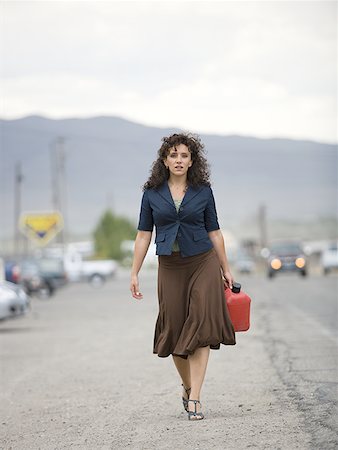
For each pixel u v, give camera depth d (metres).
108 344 22.91
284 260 66.44
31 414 13.09
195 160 11.09
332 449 9.33
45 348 22.92
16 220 100.31
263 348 19.48
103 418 12.22
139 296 11.30
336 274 74.62
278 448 9.48
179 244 11.04
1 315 28.78
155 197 11.10
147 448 9.90
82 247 166.38
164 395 13.89
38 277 53.44
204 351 11.10
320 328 23.95
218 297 11.08
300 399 12.36
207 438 10.10
